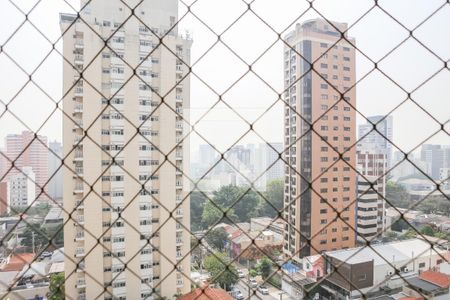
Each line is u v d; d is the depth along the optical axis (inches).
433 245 40.5
